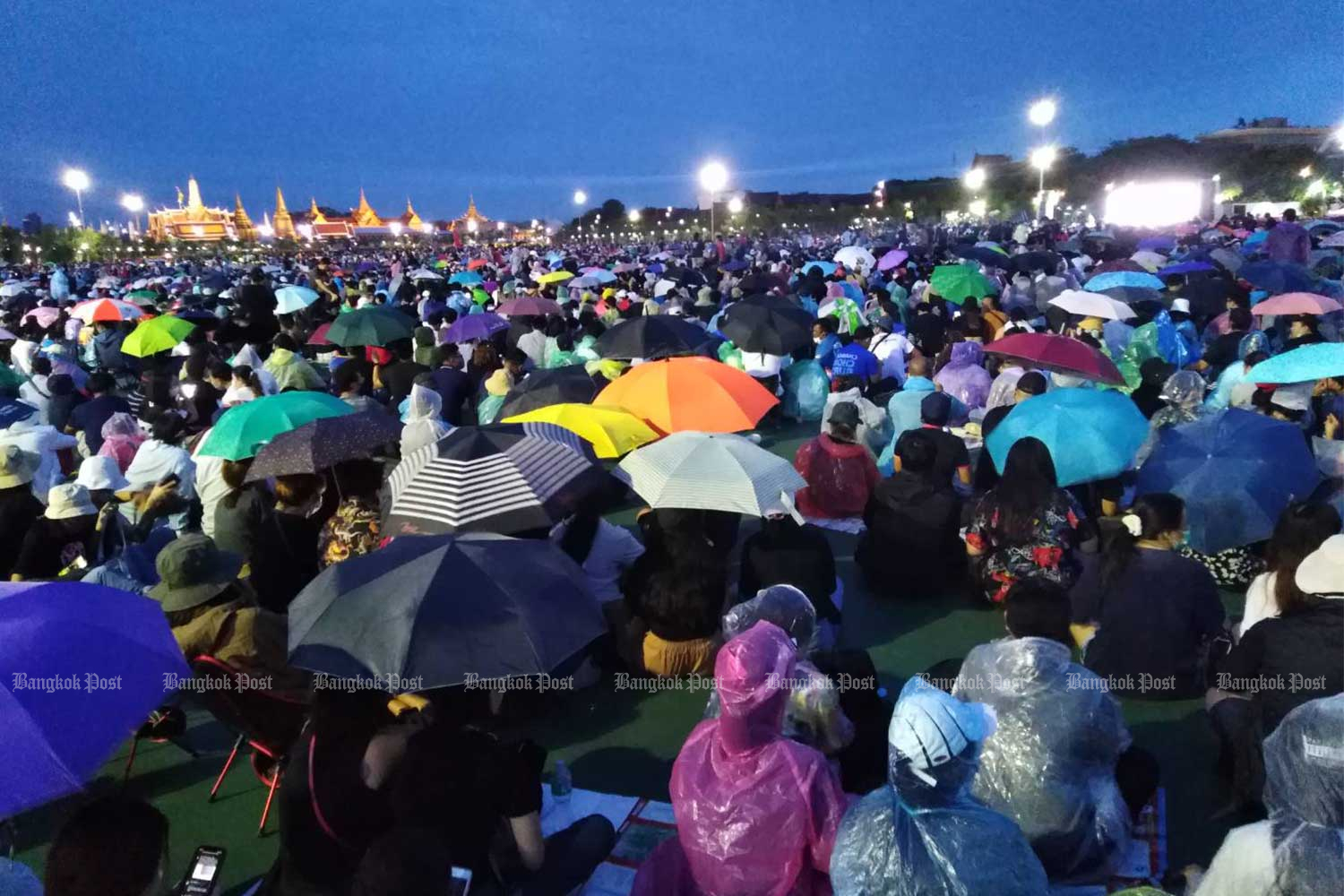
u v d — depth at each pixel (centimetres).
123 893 229
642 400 632
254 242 12744
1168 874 336
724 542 549
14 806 224
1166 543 457
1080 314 1040
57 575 537
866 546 624
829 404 863
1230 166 6681
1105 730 313
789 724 335
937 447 653
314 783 289
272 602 533
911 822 230
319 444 518
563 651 304
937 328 1241
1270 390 723
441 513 424
